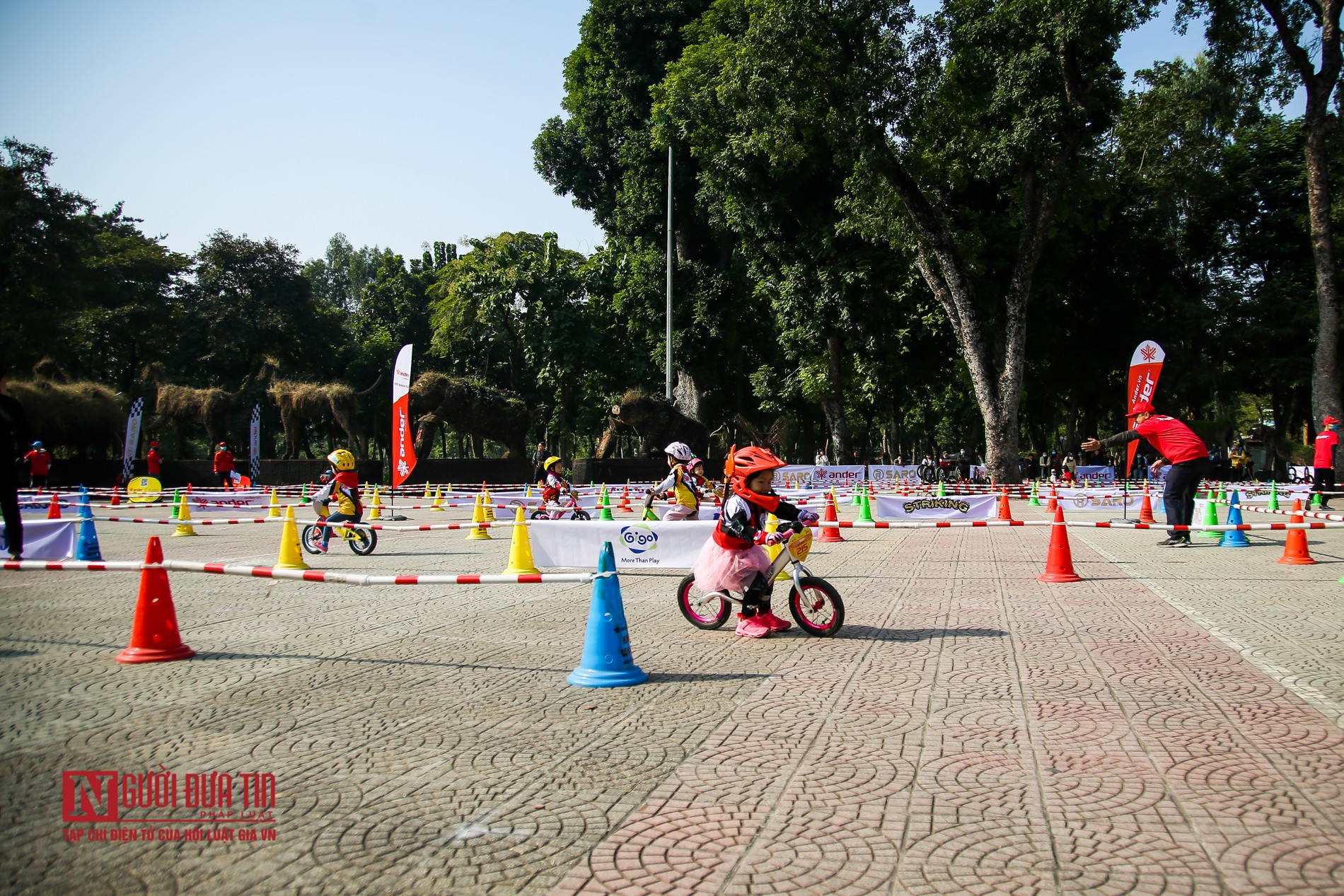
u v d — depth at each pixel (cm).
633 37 4238
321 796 413
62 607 933
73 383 3912
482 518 2011
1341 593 959
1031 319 3603
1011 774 433
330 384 3850
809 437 5356
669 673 640
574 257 4759
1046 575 1084
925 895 318
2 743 487
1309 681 595
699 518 1291
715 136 3578
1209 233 4228
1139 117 3994
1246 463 3762
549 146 4569
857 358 3453
